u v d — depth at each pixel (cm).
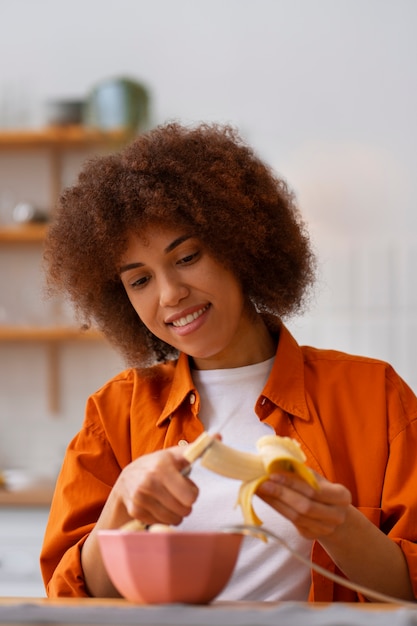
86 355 443
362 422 171
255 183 177
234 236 164
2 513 355
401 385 177
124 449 177
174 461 126
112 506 144
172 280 161
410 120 427
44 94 446
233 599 162
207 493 166
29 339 435
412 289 417
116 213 164
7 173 446
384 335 416
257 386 176
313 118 432
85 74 445
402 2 430
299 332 421
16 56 448
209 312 163
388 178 425
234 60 439
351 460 170
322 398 174
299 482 125
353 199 425
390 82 429
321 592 160
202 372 179
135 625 101
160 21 443
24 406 444
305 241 187
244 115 437
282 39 437
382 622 97
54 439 441
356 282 420
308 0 436
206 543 116
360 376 176
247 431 173
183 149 171
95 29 446
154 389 182
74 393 443
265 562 162
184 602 118
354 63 432
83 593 154
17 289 438
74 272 180
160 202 159
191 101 440
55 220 182
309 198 427
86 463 174
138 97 414
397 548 152
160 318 165
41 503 353
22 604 111
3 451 442
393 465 167
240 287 170
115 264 167
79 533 166
